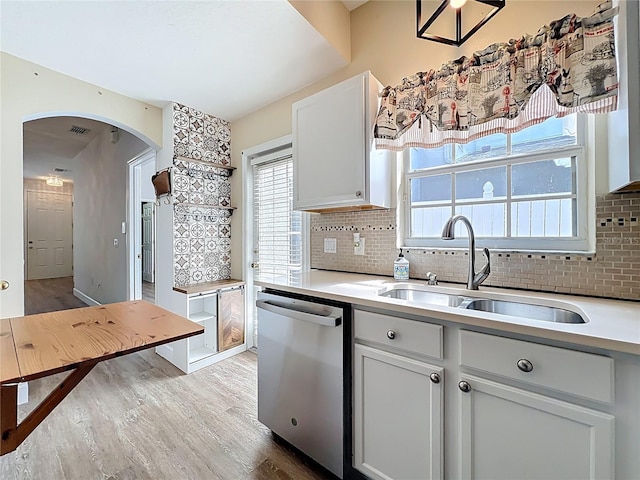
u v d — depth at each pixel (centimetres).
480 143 167
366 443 126
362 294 134
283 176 265
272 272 276
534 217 150
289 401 154
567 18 116
